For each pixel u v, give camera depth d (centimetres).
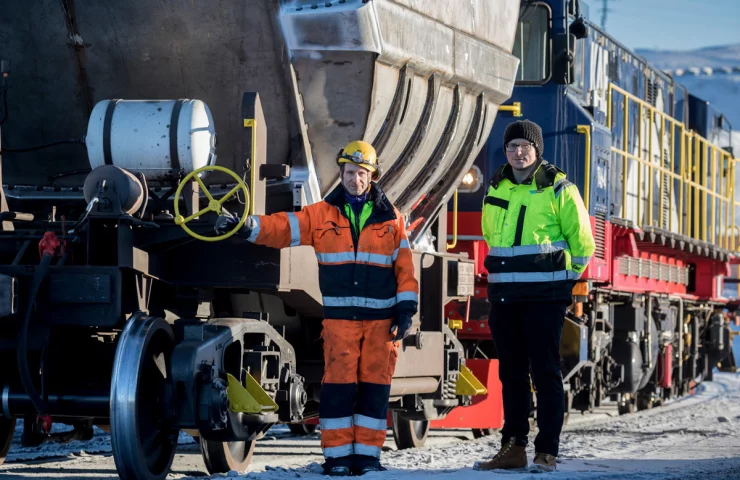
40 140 1194
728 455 1408
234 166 1162
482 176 1928
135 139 1027
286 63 1114
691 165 3036
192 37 1116
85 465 1265
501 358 1162
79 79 1155
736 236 3566
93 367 1068
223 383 1006
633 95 2516
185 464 1309
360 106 1148
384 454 1393
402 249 1078
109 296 975
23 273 980
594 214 2022
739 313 3738
